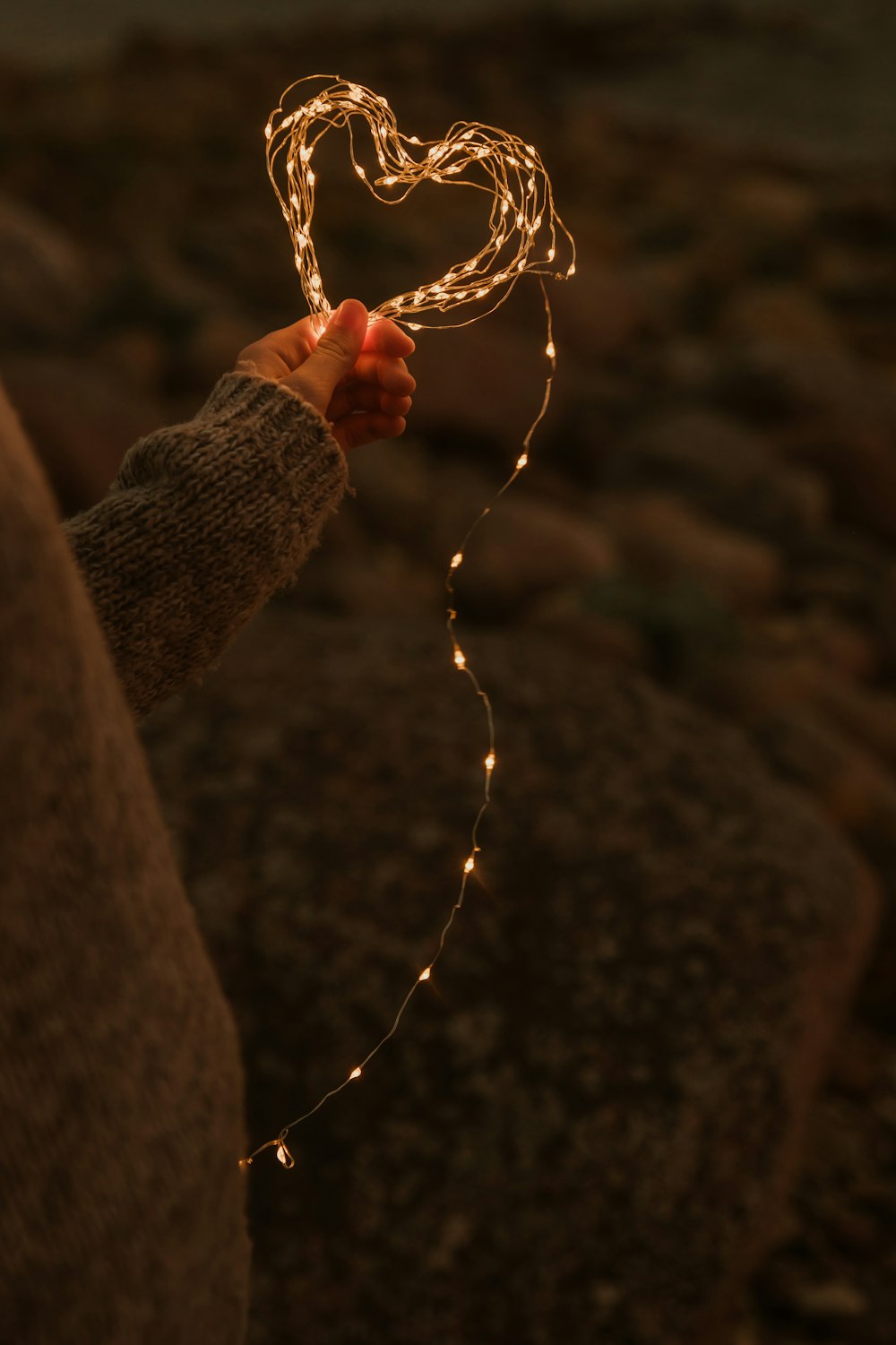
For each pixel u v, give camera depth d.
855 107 26.62
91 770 0.70
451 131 1.38
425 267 10.45
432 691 3.11
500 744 2.96
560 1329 2.17
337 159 13.77
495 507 6.26
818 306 11.49
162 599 0.99
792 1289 2.85
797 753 4.27
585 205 15.78
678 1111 2.36
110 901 0.72
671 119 25.86
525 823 2.75
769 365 8.49
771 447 7.95
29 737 0.66
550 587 5.86
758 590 6.47
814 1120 3.35
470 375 7.82
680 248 13.88
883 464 7.80
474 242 11.26
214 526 0.99
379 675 3.15
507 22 32.69
